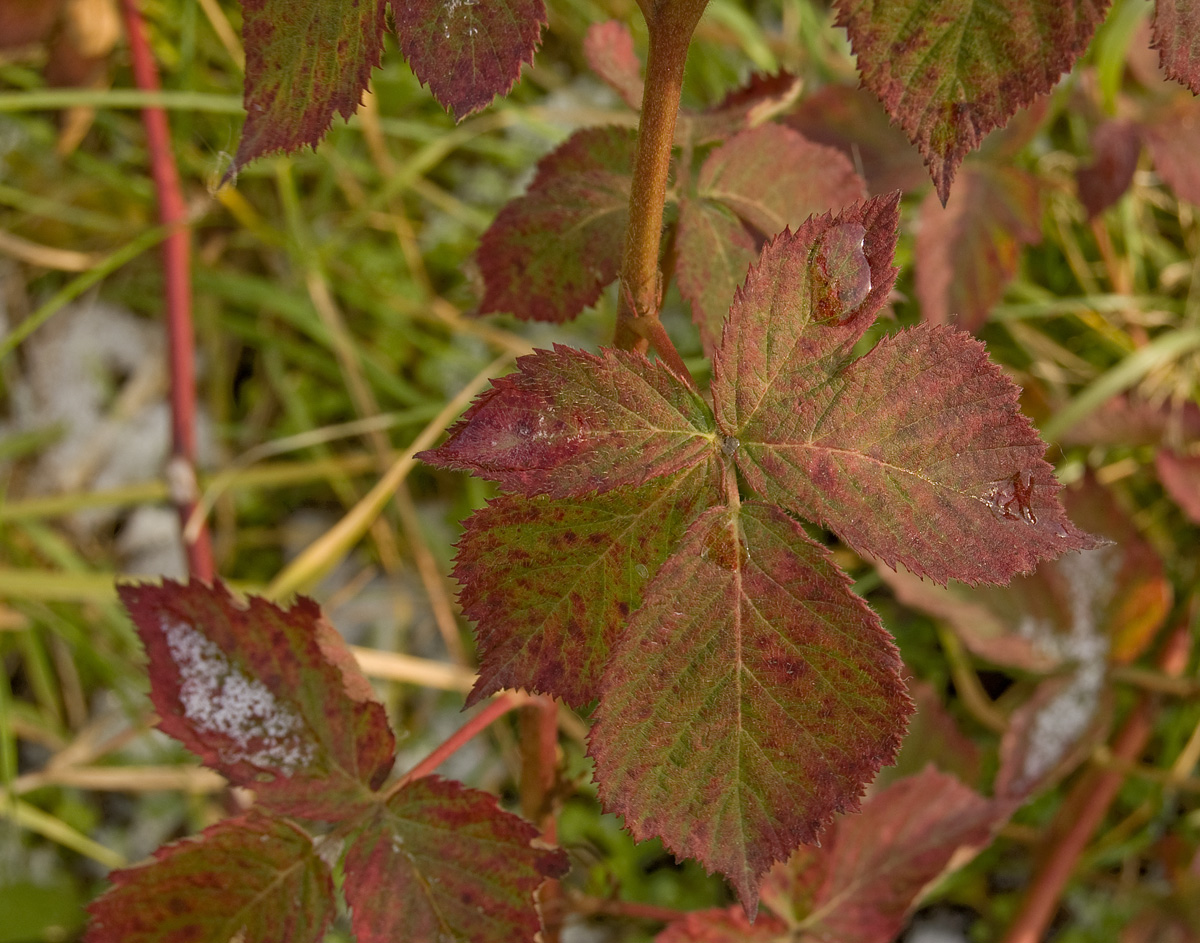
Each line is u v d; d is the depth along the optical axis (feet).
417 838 1.58
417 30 1.37
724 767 1.42
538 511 1.44
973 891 2.56
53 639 2.77
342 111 1.40
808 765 1.41
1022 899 2.41
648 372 1.42
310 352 3.06
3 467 2.95
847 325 1.41
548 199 1.69
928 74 1.36
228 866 1.57
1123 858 2.60
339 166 3.00
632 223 1.44
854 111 2.22
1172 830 2.63
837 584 1.40
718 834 1.42
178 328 2.62
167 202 2.66
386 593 2.89
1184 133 2.48
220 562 2.88
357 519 2.62
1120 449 2.95
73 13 2.72
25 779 2.45
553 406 1.41
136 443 3.02
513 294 1.71
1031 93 1.36
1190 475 2.50
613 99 3.31
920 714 2.29
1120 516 2.39
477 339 3.10
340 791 1.59
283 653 1.60
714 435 1.42
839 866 1.83
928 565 1.39
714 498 1.43
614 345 1.48
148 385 3.05
